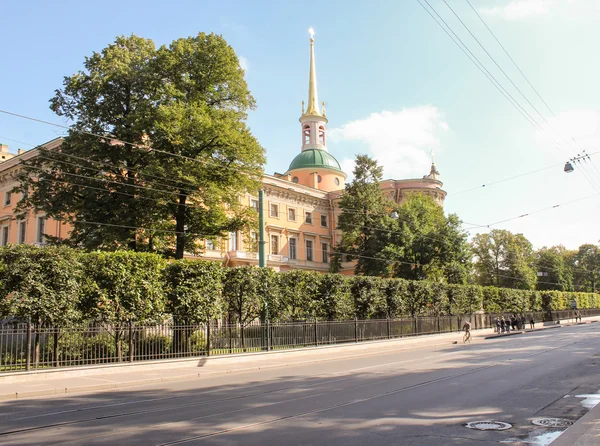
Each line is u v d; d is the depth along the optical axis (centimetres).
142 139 2920
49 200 2731
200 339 2352
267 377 1764
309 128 7556
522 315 5747
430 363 2034
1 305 1823
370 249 4925
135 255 2216
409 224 4991
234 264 5041
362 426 869
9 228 4409
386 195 5934
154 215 2770
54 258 1959
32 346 1828
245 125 3131
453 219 5059
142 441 795
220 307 2484
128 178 2866
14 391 1429
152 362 2064
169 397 1316
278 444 755
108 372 1903
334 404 1101
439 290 4375
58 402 1285
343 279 3347
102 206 2769
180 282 2377
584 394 1191
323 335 2972
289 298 2919
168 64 2895
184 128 2706
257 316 2770
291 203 5997
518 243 7794
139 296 2170
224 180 2964
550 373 1592
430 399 1139
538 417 934
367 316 3547
